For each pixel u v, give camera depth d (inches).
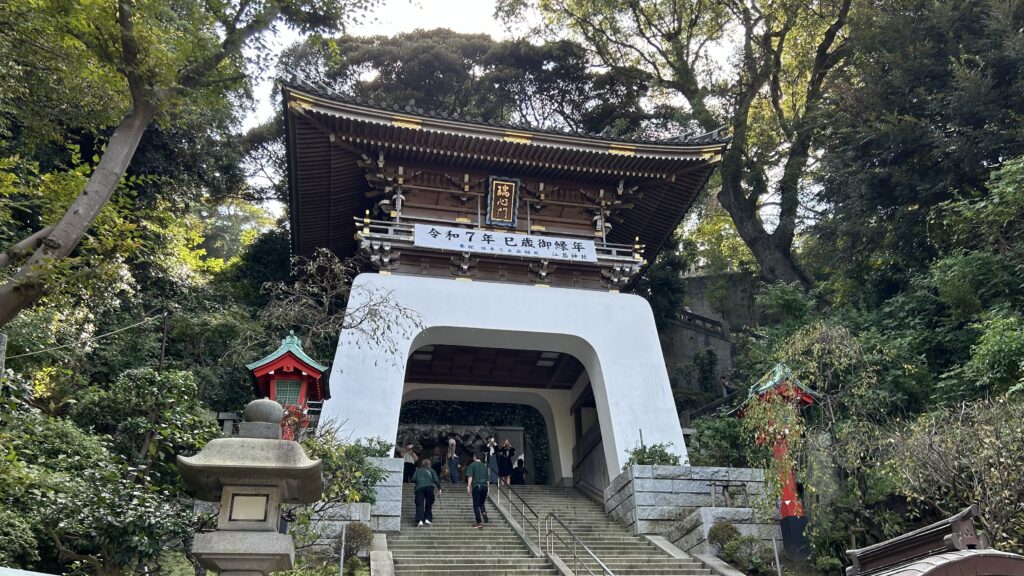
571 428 939.3
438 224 789.9
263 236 1132.5
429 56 1288.1
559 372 922.7
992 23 752.3
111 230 389.1
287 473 246.1
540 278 795.4
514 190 795.4
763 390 572.4
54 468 399.5
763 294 967.0
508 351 875.4
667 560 536.4
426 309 730.8
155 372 464.4
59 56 411.5
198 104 438.0
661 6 1258.0
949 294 689.0
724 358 1224.8
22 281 314.8
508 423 1161.4
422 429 1113.4
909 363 683.4
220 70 424.8
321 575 460.1
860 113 893.2
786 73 1259.8
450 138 739.4
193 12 397.4
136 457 450.0
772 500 530.0
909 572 220.8
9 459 323.3
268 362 577.3
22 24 397.1
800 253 1230.3
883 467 492.7
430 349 864.9
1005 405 466.9
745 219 1204.5
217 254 1653.5
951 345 701.9
